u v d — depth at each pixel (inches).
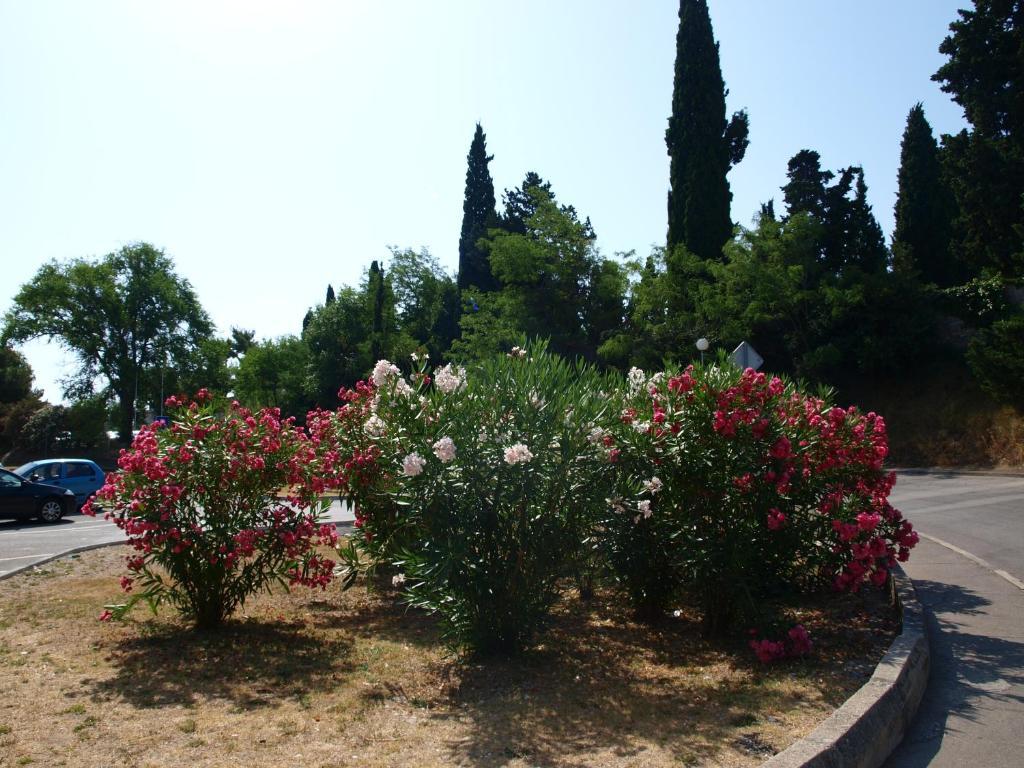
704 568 242.1
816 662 223.3
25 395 2839.6
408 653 247.9
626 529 247.8
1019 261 1018.7
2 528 722.2
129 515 269.1
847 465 279.0
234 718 185.9
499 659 233.0
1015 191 1007.0
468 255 2009.1
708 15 1385.3
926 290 1226.6
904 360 1199.6
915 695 195.3
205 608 280.7
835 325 1242.0
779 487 234.8
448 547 209.3
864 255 1387.8
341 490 320.8
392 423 232.5
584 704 193.8
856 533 248.7
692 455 241.6
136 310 2117.4
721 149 1379.2
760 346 1330.0
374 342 2020.2
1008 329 968.9
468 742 168.9
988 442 1032.2
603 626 276.7
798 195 1429.6
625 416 252.7
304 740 170.7
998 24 1034.7
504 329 1499.8
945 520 547.5
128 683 216.4
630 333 1425.9
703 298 1309.1
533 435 212.8
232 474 267.3
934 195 1473.9
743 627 254.7
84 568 418.9
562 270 1533.0
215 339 2228.1
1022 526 505.7
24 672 226.7
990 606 295.1
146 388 2118.6
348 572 337.1
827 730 155.8
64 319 2038.6
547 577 230.8
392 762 157.2
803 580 281.9
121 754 162.7
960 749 170.9
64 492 782.5
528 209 2167.8
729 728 172.7
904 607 254.7
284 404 2138.3
